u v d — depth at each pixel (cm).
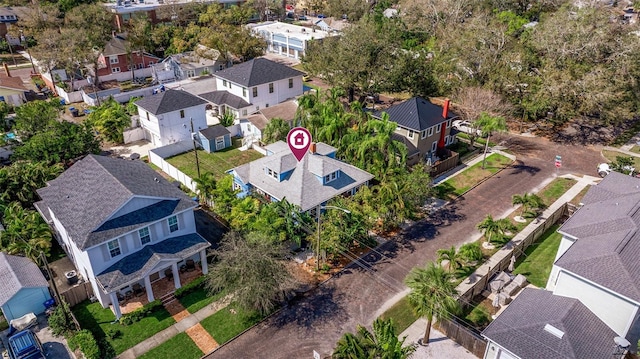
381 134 4303
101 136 5656
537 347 2336
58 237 3559
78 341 2661
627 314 2477
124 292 3106
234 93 6450
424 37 8888
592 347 2345
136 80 7900
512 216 4066
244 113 6241
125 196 2998
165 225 3144
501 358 2486
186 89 6781
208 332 2856
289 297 3130
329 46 6425
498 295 3006
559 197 4362
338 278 3312
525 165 5044
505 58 5819
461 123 6181
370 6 12619
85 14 7925
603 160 5159
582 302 2641
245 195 4053
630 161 4638
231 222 3591
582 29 5488
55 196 3331
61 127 4866
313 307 3050
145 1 11344
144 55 8356
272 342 2781
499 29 6103
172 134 5341
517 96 5781
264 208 3456
